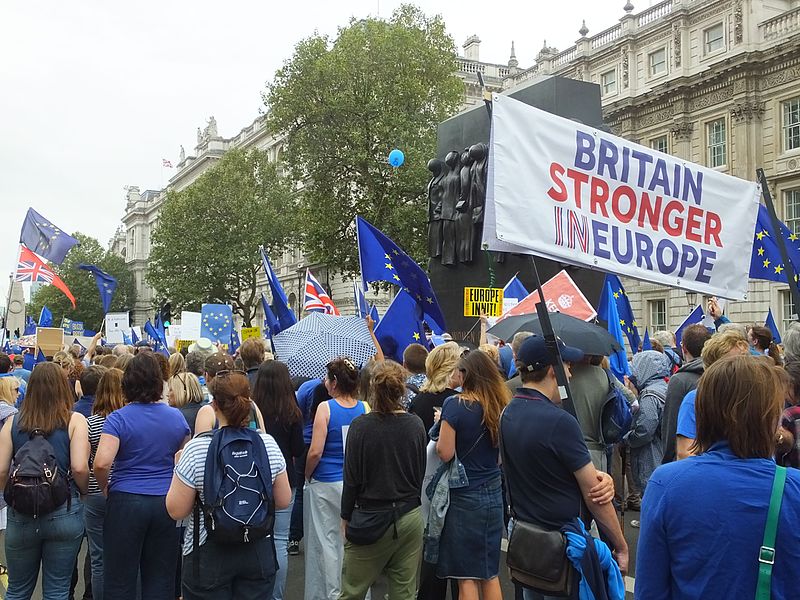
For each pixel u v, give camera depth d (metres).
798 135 30.19
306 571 5.36
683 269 4.75
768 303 30.52
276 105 34.06
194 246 48.97
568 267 10.70
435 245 12.92
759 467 2.18
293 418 5.53
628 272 4.48
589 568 3.33
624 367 7.87
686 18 34.41
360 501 4.46
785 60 30.34
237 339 16.48
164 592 4.79
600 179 4.39
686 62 34.44
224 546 3.78
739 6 31.72
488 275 11.69
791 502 2.11
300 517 7.30
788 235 6.55
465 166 12.30
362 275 8.24
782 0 32.25
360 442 4.44
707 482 2.17
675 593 2.21
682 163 4.83
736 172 31.81
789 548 2.08
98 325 91.62
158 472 4.76
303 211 35.50
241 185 49.34
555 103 10.93
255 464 3.83
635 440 7.02
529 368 3.68
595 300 11.05
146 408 4.83
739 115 31.59
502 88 48.16
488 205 4.00
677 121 34.56
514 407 3.67
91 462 5.40
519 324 5.59
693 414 4.27
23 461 4.68
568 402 3.63
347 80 32.56
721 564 2.11
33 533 4.74
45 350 14.48
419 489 4.55
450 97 34.44
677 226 4.77
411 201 33.44
